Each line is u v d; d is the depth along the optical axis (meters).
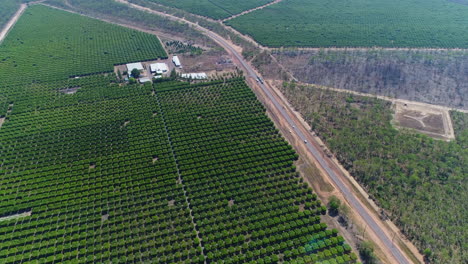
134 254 92.56
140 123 141.50
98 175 116.25
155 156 126.62
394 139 132.25
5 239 94.81
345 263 90.81
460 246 93.62
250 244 94.56
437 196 107.81
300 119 147.50
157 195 108.94
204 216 102.62
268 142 133.12
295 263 90.12
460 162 120.94
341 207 106.12
